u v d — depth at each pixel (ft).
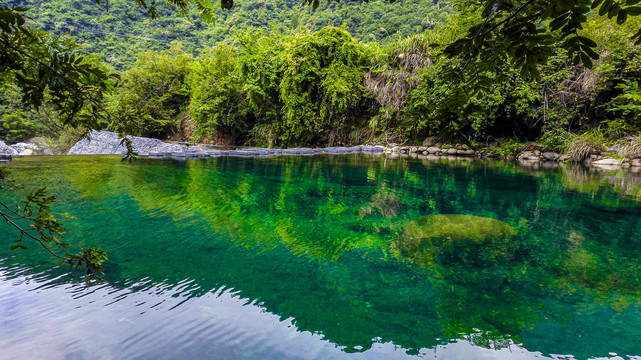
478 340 5.90
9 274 8.04
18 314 6.32
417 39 45.21
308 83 46.57
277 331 6.05
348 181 22.26
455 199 17.12
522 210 14.92
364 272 8.62
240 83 48.78
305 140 49.47
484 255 9.76
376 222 12.95
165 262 9.01
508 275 8.48
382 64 47.52
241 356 5.33
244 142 53.93
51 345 5.43
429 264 9.12
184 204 15.24
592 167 29.81
